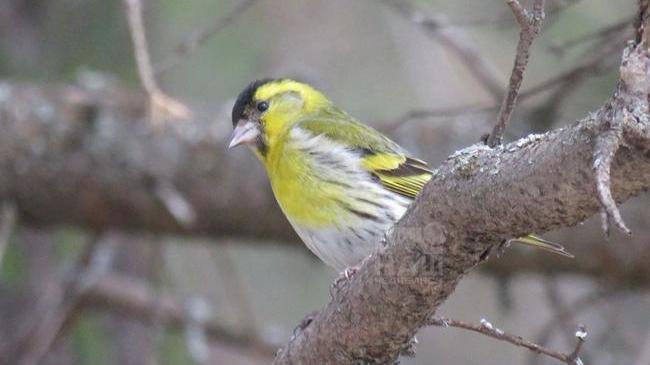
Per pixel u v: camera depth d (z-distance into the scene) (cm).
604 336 1224
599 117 502
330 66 1450
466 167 567
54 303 1238
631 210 1175
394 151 977
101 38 1234
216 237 1243
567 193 527
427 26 1129
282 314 1442
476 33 1427
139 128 1190
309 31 1457
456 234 588
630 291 1216
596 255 1187
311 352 703
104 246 1277
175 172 1191
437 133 1204
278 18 1435
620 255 1181
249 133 1025
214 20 1304
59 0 1243
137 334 1304
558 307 1213
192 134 1194
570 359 615
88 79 1200
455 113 994
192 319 1259
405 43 1455
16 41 1245
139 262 1369
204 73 1316
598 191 471
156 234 1240
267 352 1298
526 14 578
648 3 489
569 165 518
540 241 881
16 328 1273
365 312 657
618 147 491
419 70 1446
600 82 1229
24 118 1179
